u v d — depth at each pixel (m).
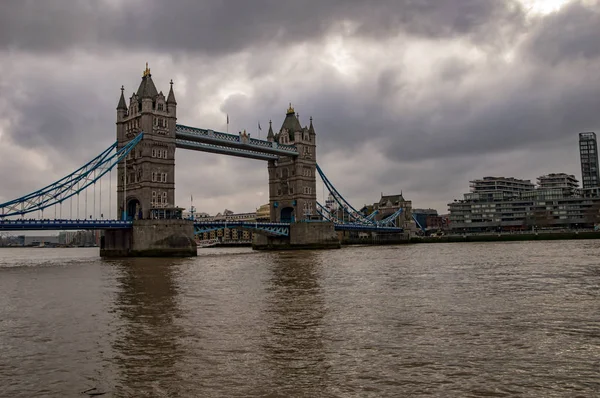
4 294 40.31
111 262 83.56
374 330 24.83
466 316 27.98
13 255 171.88
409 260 76.19
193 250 102.06
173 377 17.94
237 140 127.38
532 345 21.53
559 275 48.22
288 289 41.19
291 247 143.25
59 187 95.50
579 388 16.34
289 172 150.50
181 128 114.69
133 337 23.98
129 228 100.81
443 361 19.42
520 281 43.91
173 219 101.19
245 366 19.12
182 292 40.06
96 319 28.67
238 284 45.38
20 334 25.00
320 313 29.59
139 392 16.52
